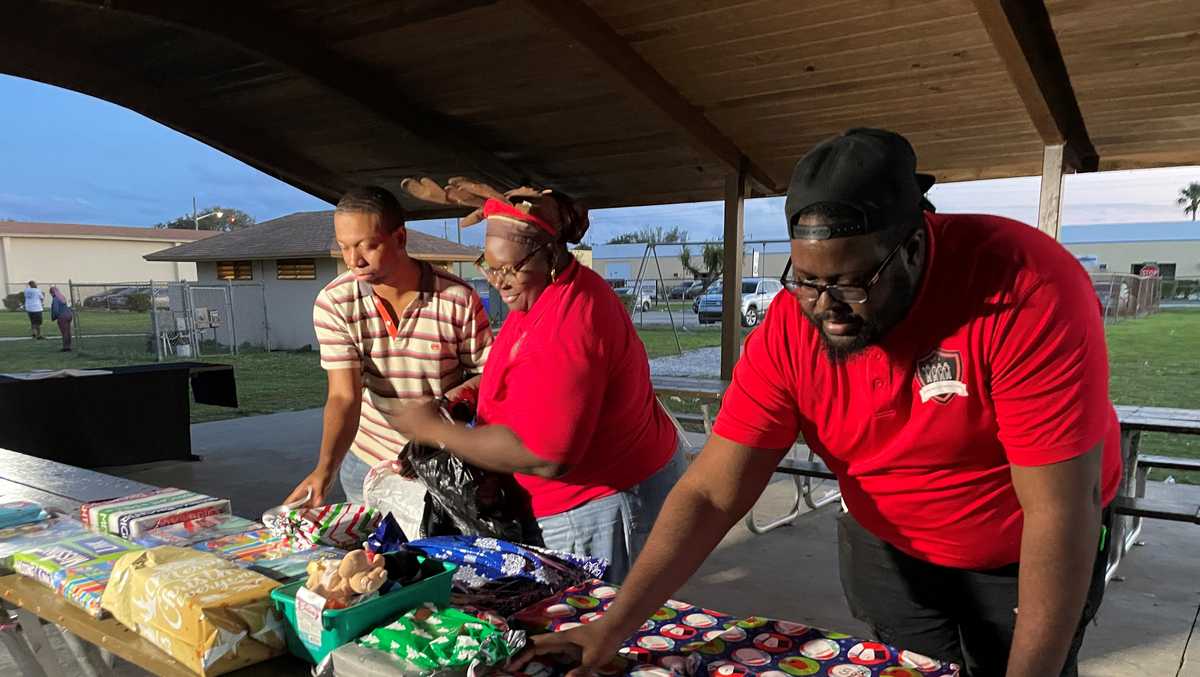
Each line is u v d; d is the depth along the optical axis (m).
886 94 4.30
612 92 4.49
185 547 1.63
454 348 2.32
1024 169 5.17
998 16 3.21
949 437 1.18
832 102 4.47
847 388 1.21
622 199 6.38
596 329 1.64
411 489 1.95
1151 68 3.77
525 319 1.73
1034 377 1.01
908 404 1.17
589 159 5.54
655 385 5.18
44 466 2.52
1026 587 1.03
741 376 1.33
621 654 1.22
